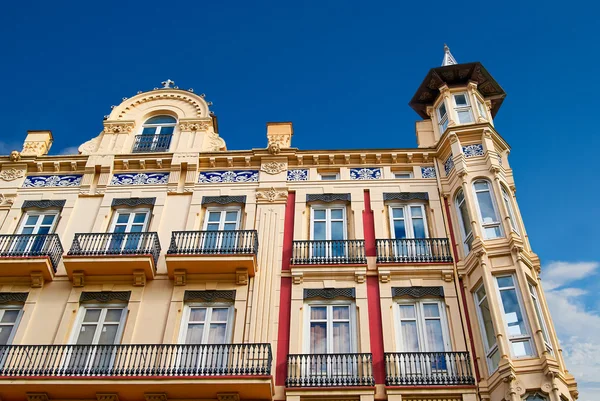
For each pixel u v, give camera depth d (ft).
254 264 68.28
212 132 86.89
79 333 65.31
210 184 79.05
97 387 57.88
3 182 80.74
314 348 63.36
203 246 70.54
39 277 68.54
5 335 65.31
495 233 67.62
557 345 59.06
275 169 79.82
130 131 86.33
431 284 67.31
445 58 91.20
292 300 66.49
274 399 58.70
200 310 66.74
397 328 64.39
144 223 75.97
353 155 80.33
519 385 54.95
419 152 79.97
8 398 58.70
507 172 75.66
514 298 61.46
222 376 57.52
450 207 74.43
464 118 82.23
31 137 87.20
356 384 58.85
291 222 74.69
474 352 61.41
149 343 63.41
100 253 68.69
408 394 58.13
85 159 82.17
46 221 77.05
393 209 75.87
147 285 68.39
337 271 68.39
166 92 91.30
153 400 58.08
